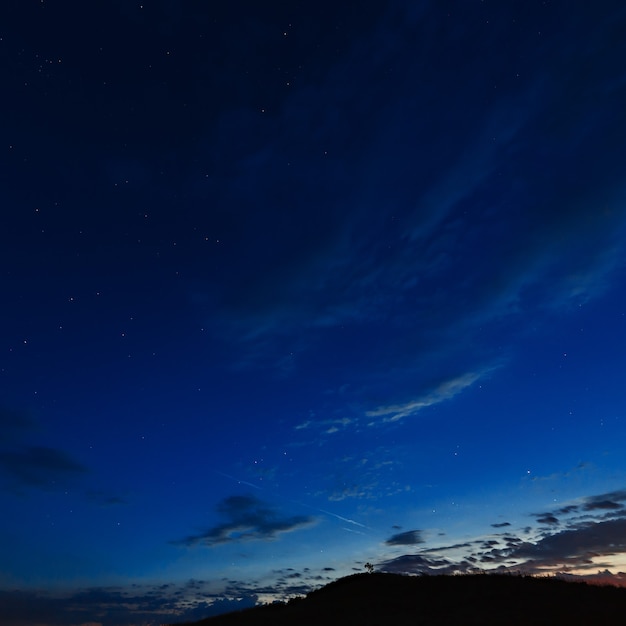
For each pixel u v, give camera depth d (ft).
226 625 114.62
